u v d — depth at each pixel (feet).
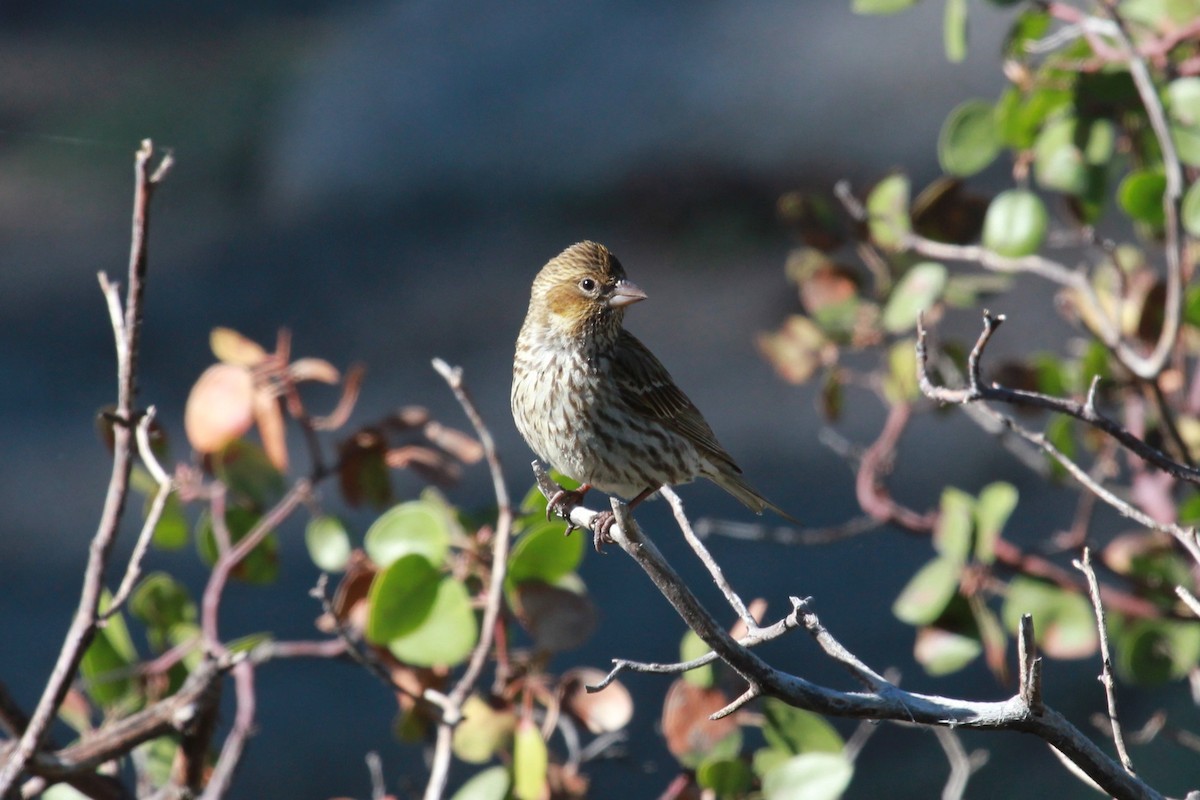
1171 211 22.11
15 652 50.72
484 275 93.76
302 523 56.95
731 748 20.68
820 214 28.76
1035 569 25.22
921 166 92.63
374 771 21.89
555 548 21.31
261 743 44.91
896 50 94.84
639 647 49.11
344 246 99.25
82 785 20.83
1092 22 23.95
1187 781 36.40
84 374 78.64
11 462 66.54
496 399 74.23
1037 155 27.20
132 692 22.74
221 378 23.08
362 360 81.87
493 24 106.52
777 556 54.60
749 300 87.56
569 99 101.19
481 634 21.74
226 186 109.60
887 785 40.01
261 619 51.11
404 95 104.99
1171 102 25.89
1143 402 26.13
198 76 123.85
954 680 45.16
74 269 95.30
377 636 20.75
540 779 20.31
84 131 117.60
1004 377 27.55
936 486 59.93
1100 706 40.27
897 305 27.02
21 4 143.33
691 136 96.84
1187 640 25.04
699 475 27.14
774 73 97.91
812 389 72.13
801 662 47.52
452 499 60.64
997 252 25.79
